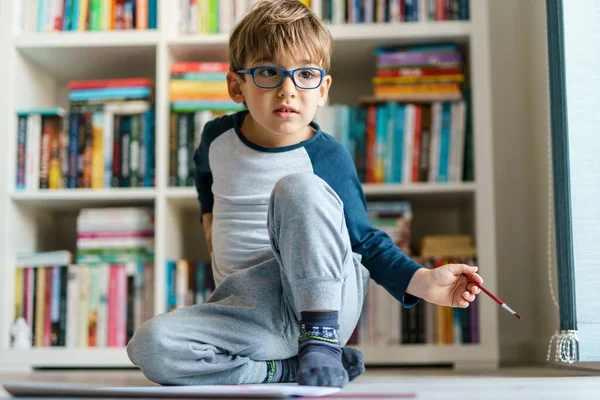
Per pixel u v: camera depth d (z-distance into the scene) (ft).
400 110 7.04
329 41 4.44
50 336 6.97
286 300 3.85
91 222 7.11
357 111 7.11
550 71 5.59
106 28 7.30
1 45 7.21
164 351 3.51
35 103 7.72
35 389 2.71
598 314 5.25
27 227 7.44
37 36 7.20
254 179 4.36
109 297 6.98
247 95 4.24
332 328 3.39
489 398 2.95
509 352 7.57
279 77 4.12
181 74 7.16
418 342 6.75
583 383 4.04
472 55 6.90
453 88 6.98
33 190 7.16
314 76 4.18
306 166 4.36
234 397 2.68
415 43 7.14
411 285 3.92
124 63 7.82
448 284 3.81
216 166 4.54
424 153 6.99
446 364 7.02
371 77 8.16
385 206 6.95
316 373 3.17
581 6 5.49
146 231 7.08
